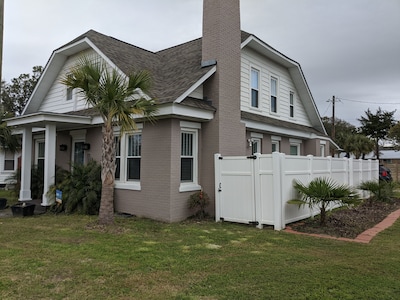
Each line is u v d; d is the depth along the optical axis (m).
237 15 10.40
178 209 8.67
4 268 4.59
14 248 5.67
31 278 4.20
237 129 10.01
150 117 8.49
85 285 3.99
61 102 13.16
